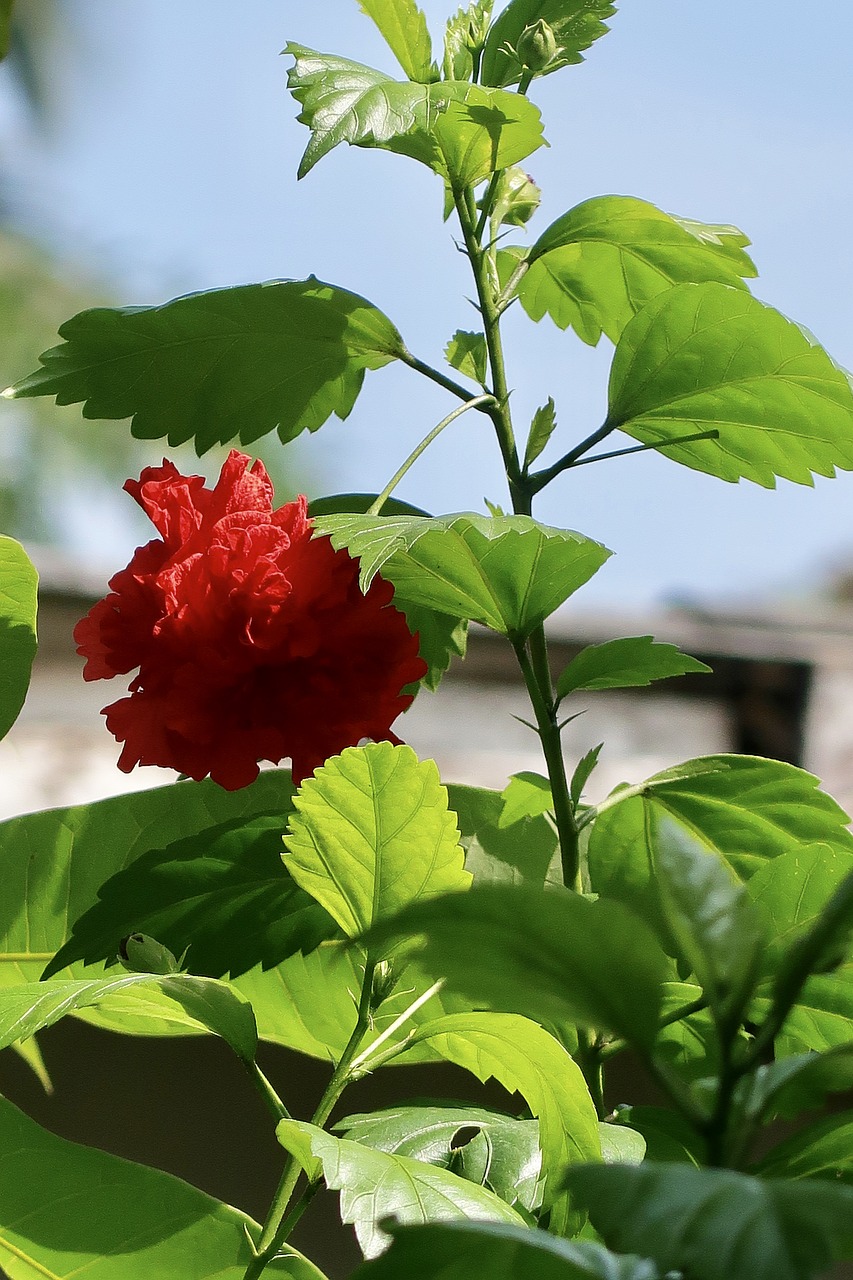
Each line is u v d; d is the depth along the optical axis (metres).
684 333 1.37
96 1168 1.31
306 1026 1.38
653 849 1.39
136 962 1.31
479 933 0.76
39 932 1.38
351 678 1.32
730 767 1.38
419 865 1.29
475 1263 0.83
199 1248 1.31
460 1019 1.28
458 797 1.41
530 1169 1.31
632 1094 1.48
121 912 1.33
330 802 1.28
